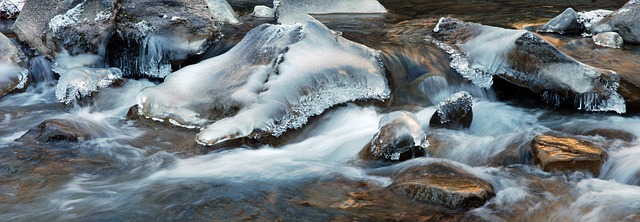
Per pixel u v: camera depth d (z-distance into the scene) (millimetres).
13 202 4516
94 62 7379
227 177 4961
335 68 6312
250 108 5828
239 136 5574
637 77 6398
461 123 5922
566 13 8008
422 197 4430
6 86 6965
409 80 6809
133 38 7301
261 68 6234
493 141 5535
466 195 4316
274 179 4918
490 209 4316
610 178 4848
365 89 6422
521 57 6469
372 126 5992
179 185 4812
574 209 4352
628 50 7316
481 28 7078
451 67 6918
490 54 6715
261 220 4219
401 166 5051
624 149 5273
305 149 5609
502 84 6699
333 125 6035
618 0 10250
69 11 7332
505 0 10336
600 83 6184
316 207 4406
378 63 6762
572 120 6059
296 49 6387
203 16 7465
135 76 7445
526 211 4316
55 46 7270
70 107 6758
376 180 4863
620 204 4391
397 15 9078
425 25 8281
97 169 5137
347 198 4539
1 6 9391
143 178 4977
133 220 4246
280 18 8555
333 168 5148
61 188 4762
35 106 6777
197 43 7328
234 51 6824
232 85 6184
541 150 5094
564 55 6328
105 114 6543
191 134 5906
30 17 7633
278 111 5816
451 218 4211
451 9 9625
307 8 8875
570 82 6238
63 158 5293
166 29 7242
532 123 6062
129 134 5914
